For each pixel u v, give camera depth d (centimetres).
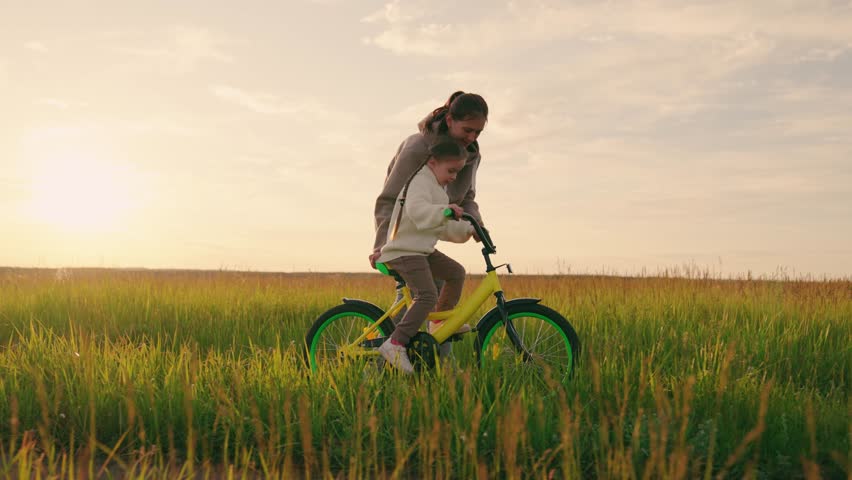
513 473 263
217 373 457
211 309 887
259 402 391
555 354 474
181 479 288
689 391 279
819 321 722
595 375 349
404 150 507
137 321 814
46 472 318
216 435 367
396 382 421
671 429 329
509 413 279
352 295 1030
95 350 506
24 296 977
